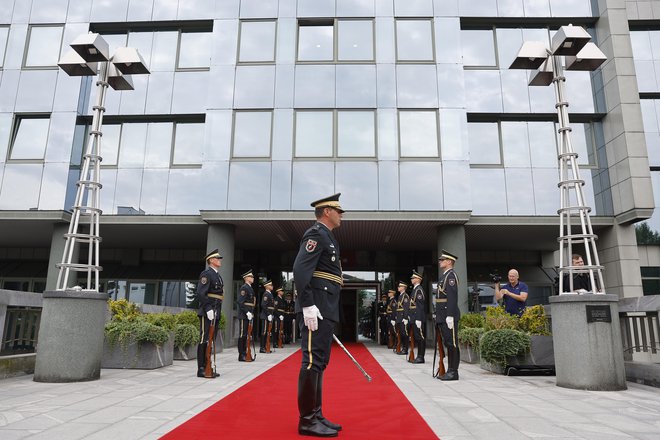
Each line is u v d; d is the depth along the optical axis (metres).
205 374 7.73
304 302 4.07
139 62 8.39
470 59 15.34
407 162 14.16
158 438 3.83
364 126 14.48
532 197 14.52
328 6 15.23
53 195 14.41
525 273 19.34
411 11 15.13
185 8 15.55
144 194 14.91
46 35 15.52
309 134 14.47
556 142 14.93
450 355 7.67
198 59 15.68
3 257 19.44
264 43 15.12
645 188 13.57
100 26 15.77
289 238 17.11
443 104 14.52
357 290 20.53
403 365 10.03
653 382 7.06
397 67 14.77
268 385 6.86
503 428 4.27
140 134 15.34
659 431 4.20
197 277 18.98
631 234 14.09
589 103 15.05
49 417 4.63
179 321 11.79
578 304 6.84
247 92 14.78
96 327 7.54
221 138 14.48
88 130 15.34
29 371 8.09
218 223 14.45
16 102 15.01
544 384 7.20
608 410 5.15
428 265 19.59
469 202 13.90
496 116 15.12
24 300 8.04
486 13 15.28
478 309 18.56
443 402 5.57
